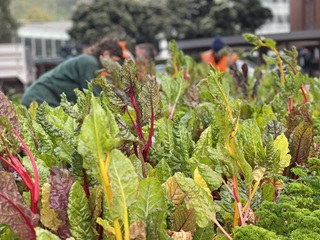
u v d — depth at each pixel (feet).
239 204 6.45
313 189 7.01
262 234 5.89
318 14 61.62
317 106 13.01
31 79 68.64
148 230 5.67
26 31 196.95
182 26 152.76
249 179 6.45
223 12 142.20
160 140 7.87
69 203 5.71
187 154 7.48
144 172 6.76
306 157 8.34
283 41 39.93
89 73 18.58
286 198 6.63
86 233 5.72
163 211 5.82
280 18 201.77
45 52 200.64
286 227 6.36
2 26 151.94
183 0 156.66
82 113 6.64
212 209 6.36
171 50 16.26
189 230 6.24
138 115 7.11
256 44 11.89
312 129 8.58
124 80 7.07
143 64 19.02
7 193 5.67
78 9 153.89
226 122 6.43
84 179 6.06
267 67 21.17
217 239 6.36
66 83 18.65
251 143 7.48
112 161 5.37
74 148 6.89
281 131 8.43
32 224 5.70
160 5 155.53
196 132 9.36
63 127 7.16
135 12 155.63
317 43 47.62
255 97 15.31
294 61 11.70
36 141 8.33
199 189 6.36
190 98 11.85
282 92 11.62
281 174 7.50
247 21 143.84
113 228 5.50
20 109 10.02
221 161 6.47
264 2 198.29
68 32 156.46
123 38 29.40
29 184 5.91
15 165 5.95
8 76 64.39
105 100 7.97
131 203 5.39
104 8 152.35
